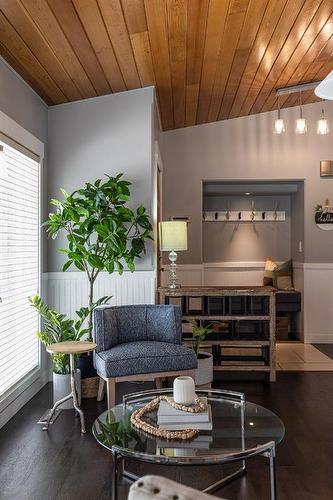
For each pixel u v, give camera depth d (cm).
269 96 531
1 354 318
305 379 429
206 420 205
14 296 344
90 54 335
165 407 211
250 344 418
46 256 423
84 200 382
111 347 343
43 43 305
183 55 367
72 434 299
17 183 353
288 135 607
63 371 353
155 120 466
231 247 695
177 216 616
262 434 205
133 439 200
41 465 256
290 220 689
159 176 541
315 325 611
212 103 521
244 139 611
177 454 183
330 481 237
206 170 614
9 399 327
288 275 650
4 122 316
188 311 432
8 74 329
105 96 429
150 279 426
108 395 317
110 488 231
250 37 355
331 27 353
